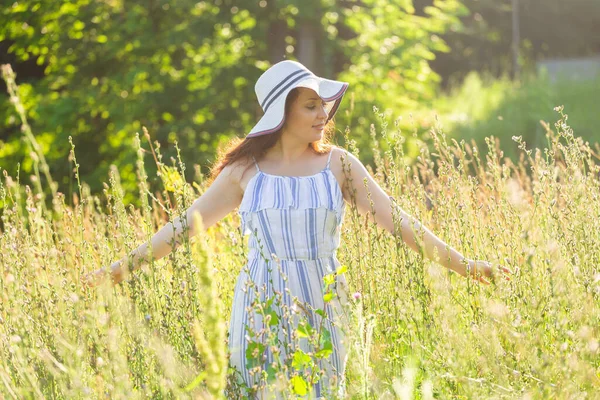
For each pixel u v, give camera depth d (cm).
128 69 1642
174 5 1545
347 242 378
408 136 1533
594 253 337
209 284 191
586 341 262
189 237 342
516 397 268
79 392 267
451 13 1800
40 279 370
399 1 1728
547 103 1692
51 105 1609
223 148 352
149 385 295
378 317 331
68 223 436
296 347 294
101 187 1518
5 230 369
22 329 306
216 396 194
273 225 319
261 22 1619
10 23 1622
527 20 3678
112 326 289
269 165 336
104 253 368
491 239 359
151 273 325
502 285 321
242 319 321
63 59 1667
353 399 284
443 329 289
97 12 1617
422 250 303
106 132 1645
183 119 1568
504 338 313
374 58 1652
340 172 334
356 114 1574
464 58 3628
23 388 287
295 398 266
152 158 1479
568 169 368
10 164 1619
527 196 484
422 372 296
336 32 1681
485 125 1628
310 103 327
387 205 337
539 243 328
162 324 321
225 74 1605
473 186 409
